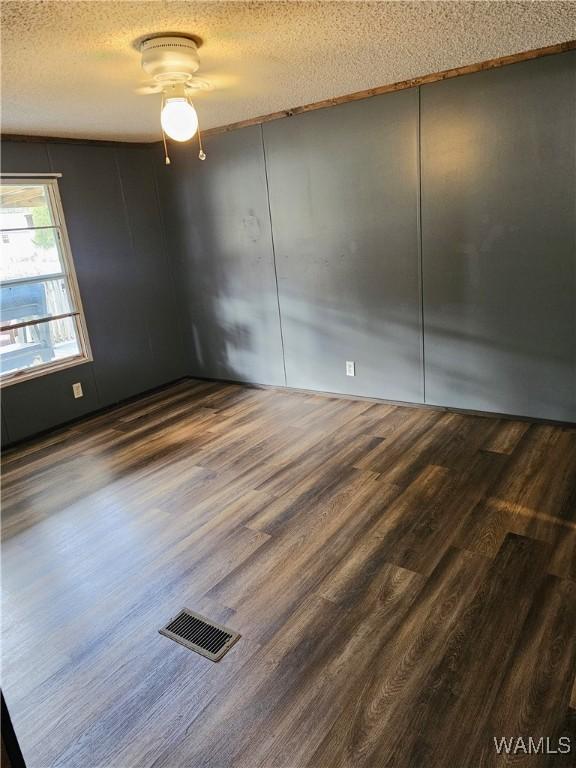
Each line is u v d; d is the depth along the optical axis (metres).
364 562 2.42
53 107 3.17
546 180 3.24
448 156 3.51
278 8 1.91
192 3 1.81
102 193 4.63
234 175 4.55
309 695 1.78
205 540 2.70
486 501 2.80
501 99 3.24
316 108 3.93
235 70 2.70
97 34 2.04
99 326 4.74
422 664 1.85
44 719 1.78
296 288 4.54
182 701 1.80
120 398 4.98
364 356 4.34
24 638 2.15
